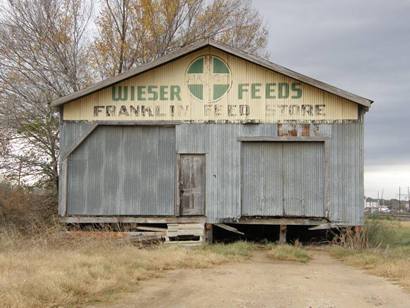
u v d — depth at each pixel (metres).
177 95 21.61
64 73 29.56
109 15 32.31
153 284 11.70
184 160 21.62
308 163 21.34
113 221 21.61
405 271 13.85
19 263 12.06
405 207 51.22
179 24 33.56
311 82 20.84
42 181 28.05
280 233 21.31
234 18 35.53
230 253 17.72
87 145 21.84
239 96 21.50
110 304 9.55
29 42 28.66
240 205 21.31
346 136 21.11
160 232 21.00
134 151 21.78
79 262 12.56
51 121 28.02
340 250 18.95
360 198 20.94
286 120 21.30
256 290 11.19
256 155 21.50
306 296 10.61
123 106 21.72
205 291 10.98
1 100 27.39
